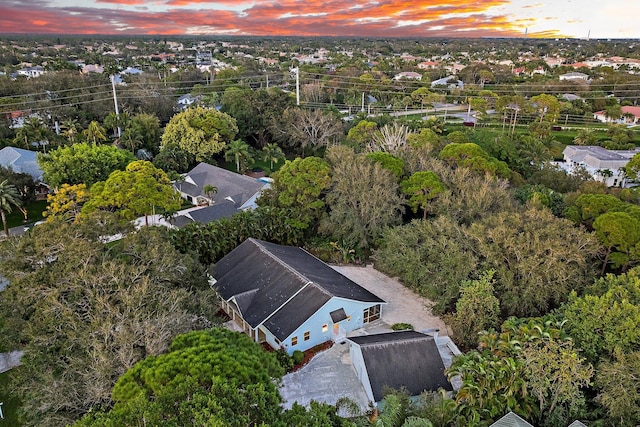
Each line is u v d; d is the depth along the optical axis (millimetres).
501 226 35781
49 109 86000
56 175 55906
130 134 75875
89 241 29984
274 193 51719
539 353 24969
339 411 27766
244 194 61594
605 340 26953
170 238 41375
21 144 73438
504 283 34531
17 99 85750
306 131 83062
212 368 20219
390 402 24719
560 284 33844
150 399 19703
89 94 92750
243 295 36406
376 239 46656
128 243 30766
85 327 24438
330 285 37094
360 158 50562
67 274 26766
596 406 25875
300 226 48438
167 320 25109
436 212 45625
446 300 35625
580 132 91750
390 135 66188
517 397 25578
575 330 28062
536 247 34031
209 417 16906
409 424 22984
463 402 25234
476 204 42969
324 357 33344
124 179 46719
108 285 26766
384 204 45812
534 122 93250
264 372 21453
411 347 30641
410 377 29500
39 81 95000
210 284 37406
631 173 69500
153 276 28828
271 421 18578
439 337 34281
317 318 33875
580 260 34094
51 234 29906
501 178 55188
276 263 39219
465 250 37438
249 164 79875
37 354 24109
